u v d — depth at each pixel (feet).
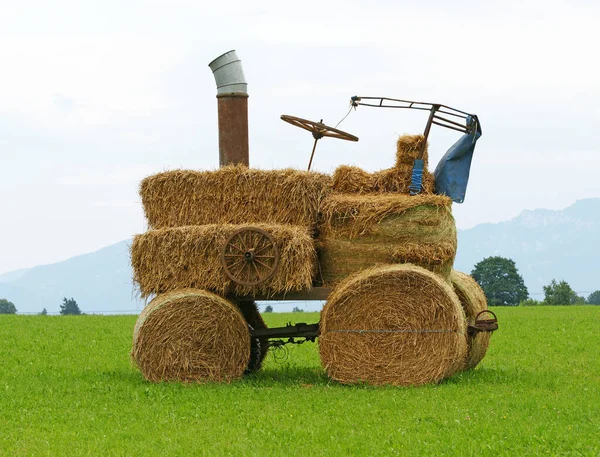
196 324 40.14
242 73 52.54
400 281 38.09
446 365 38.19
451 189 43.16
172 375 40.34
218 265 41.09
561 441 27.22
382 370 38.42
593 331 75.25
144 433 29.43
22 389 40.11
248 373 45.42
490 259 221.87
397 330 38.29
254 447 26.91
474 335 44.16
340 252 41.16
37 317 93.56
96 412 33.76
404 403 34.01
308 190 42.16
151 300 41.88
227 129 52.19
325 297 41.14
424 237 40.34
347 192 43.24
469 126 43.16
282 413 32.42
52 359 54.49
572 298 236.43
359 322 38.47
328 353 38.81
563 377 43.50
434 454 25.76
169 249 41.60
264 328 44.83
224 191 43.11
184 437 28.58
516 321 88.17
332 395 36.19
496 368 48.03
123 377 44.32
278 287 40.45
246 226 40.86
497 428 29.07
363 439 27.81
